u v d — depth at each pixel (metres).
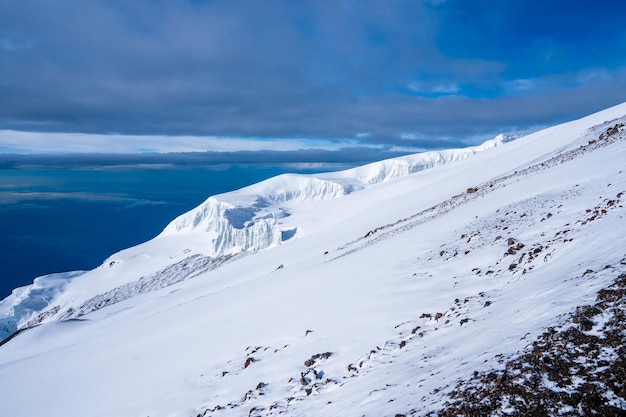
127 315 69.50
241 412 13.91
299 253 65.69
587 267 10.78
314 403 12.23
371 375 12.12
